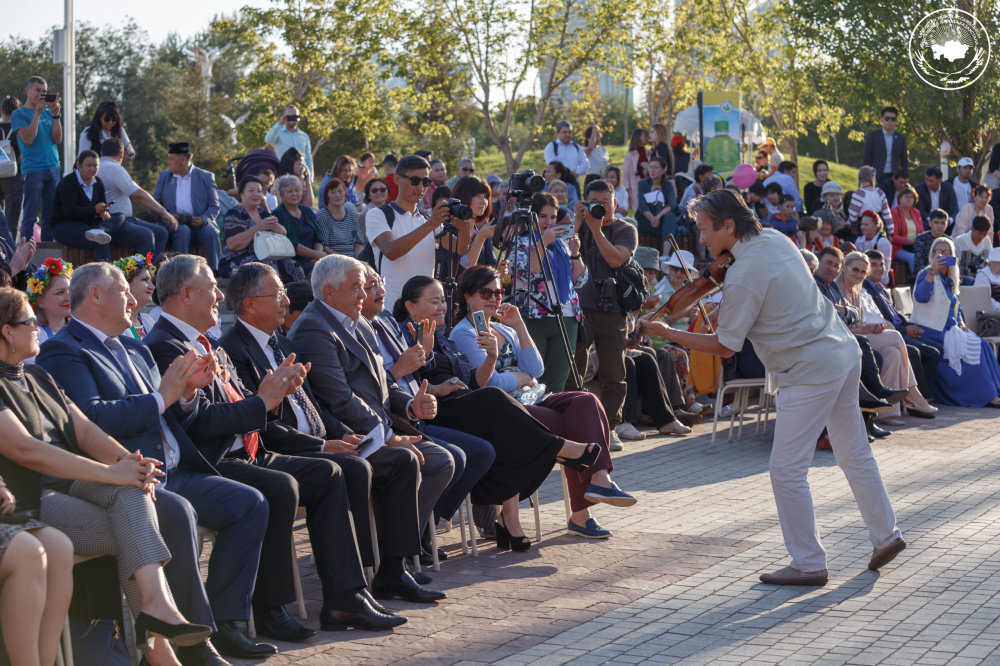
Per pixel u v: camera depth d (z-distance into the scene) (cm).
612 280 855
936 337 1145
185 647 398
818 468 808
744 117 2177
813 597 485
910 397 1049
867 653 405
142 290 573
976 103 2192
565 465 580
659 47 2962
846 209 1579
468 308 633
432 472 527
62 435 389
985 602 470
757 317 512
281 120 1347
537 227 744
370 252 775
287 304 509
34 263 874
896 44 2255
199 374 423
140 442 412
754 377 934
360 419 513
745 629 440
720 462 838
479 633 442
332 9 2909
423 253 730
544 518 661
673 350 1024
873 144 1647
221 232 1075
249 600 421
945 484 738
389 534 496
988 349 1152
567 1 2919
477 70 2908
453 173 3688
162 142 4000
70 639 370
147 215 979
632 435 945
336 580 453
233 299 499
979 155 2236
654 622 452
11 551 336
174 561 390
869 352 918
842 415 521
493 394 570
